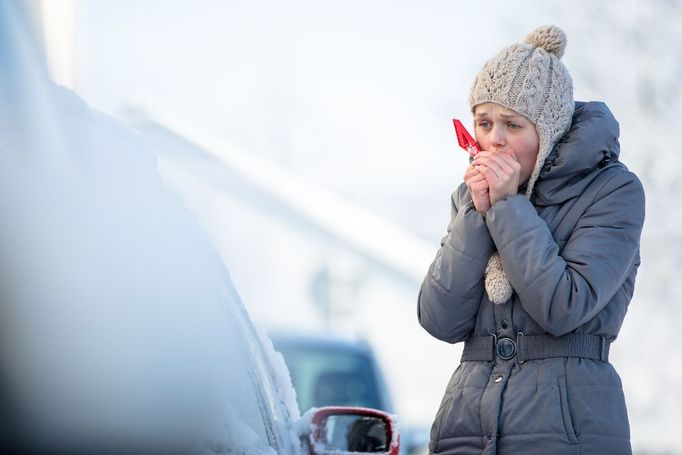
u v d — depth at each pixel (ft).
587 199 29.32
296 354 86.79
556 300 27.91
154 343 18.22
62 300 17.22
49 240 17.49
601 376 28.48
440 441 29.63
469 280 29.50
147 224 19.84
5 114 18.28
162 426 17.85
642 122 221.87
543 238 28.50
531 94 29.48
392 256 321.93
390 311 321.73
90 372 17.17
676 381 214.48
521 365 28.91
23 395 16.60
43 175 18.20
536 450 27.96
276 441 24.93
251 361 24.97
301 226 323.37
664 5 223.30
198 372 19.03
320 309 257.14
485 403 28.60
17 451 16.37
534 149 29.89
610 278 28.45
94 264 17.93
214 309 21.34
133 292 18.30
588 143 29.27
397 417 29.76
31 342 16.83
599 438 27.91
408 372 321.11
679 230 216.54
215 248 26.76
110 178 19.69
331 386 85.35
